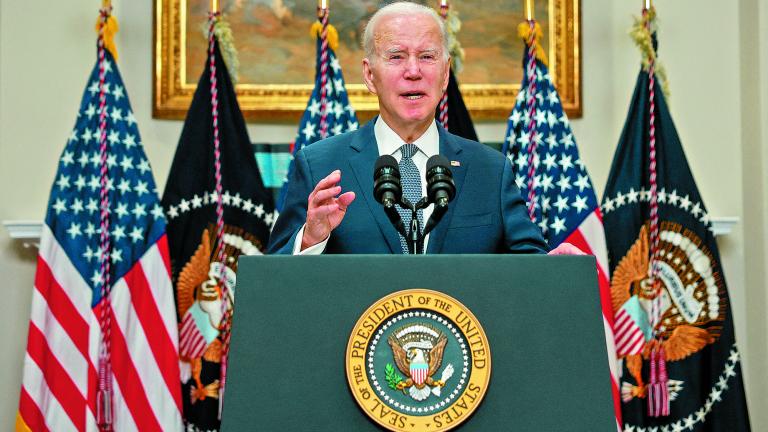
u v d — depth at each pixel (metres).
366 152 3.29
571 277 2.21
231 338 2.13
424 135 3.34
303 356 2.11
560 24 6.38
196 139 5.75
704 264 5.64
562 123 5.66
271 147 6.19
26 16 6.15
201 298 5.62
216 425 5.54
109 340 5.31
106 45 5.66
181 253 5.66
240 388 2.08
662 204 5.69
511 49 6.41
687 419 5.54
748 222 6.17
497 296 2.18
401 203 2.60
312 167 3.30
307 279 2.18
